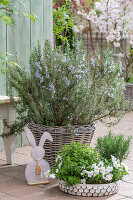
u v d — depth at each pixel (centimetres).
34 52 365
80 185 292
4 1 337
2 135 380
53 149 347
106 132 557
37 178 322
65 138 346
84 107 352
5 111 369
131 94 752
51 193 300
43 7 483
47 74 344
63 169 298
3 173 352
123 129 584
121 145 349
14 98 369
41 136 339
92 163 302
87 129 354
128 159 408
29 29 466
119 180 326
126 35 862
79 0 780
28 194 296
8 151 382
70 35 731
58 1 668
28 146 467
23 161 395
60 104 349
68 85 340
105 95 365
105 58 370
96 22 855
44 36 490
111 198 289
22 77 355
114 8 843
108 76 368
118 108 381
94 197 291
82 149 311
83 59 352
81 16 930
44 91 352
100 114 367
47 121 356
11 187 313
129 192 304
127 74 833
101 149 351
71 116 353
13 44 446
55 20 616
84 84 353
